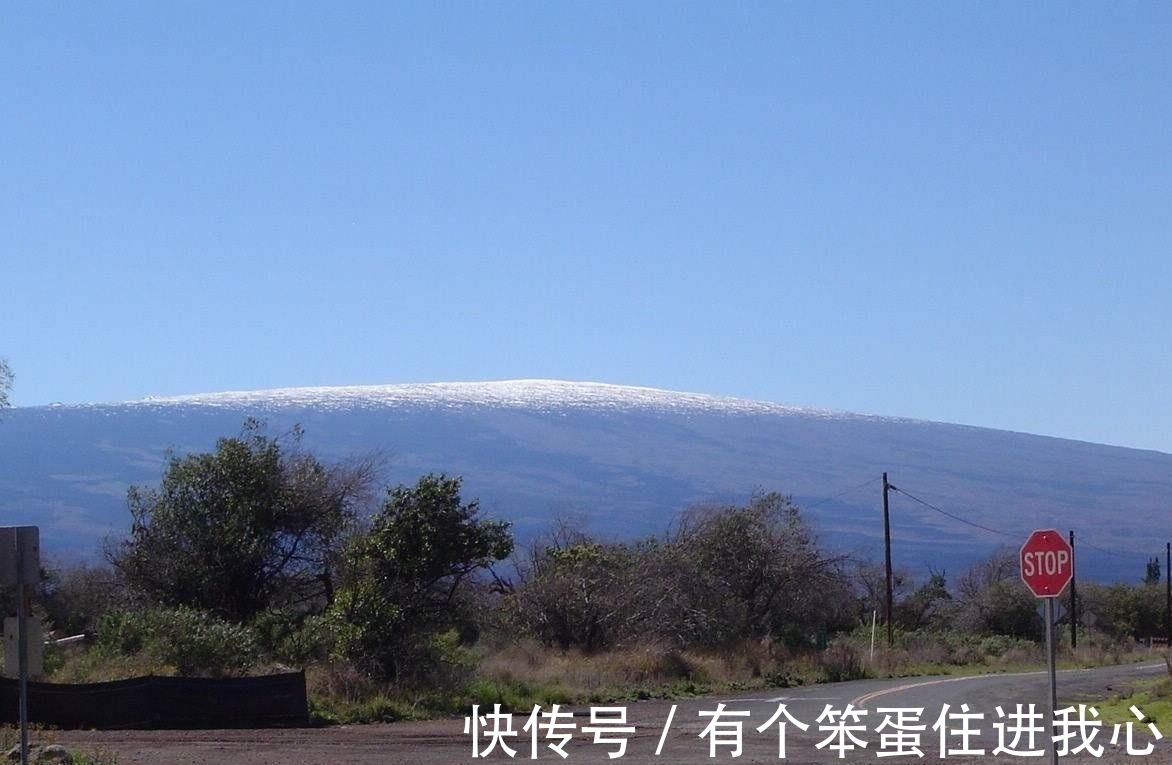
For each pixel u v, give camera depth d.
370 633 29.77
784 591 53.16
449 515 32.47
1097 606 89.56
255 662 28.67
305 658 29.55
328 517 35.38
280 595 35.28
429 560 31.89
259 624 30.88
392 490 32.75
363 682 28.36
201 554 34.59
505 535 33.44
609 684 35.06
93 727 22.86
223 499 34.81
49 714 22.70
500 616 42.75
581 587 42.72
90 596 40.03
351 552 32.22
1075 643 69.81
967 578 90.06
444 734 23.31
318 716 25.41
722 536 53.34
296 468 35.84
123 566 35.00
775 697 34.31
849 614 74.69
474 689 29.73
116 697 23.09
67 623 39.88
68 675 26.84
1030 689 37.78
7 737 19.33
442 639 31.25
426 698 28.30
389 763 18.88
